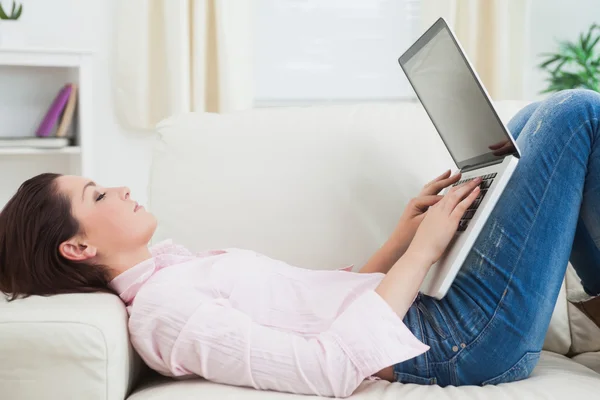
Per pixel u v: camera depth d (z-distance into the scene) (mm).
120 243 1162
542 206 1105
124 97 3074
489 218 1150
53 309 962
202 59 3049
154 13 3076
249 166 1490
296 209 1463
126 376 1022
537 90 3633
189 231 1452
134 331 1055
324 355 1012
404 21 3445
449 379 1137
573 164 1100
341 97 3455
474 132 1197
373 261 1357
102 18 3123
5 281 1120
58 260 1129
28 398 918
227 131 1535
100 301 1045
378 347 1014
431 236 1129
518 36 3316
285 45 3402
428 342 1146
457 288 1162
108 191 1196
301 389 1013
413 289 1101
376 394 1021
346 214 1461
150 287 1088
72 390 928
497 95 3227
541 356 1337
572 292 1432
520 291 1103
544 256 1103
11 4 3025
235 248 1356
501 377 1128
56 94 3012
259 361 1012
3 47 2621
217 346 1025
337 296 1184
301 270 1282
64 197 1142
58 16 3090
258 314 1146
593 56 3547
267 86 3418
